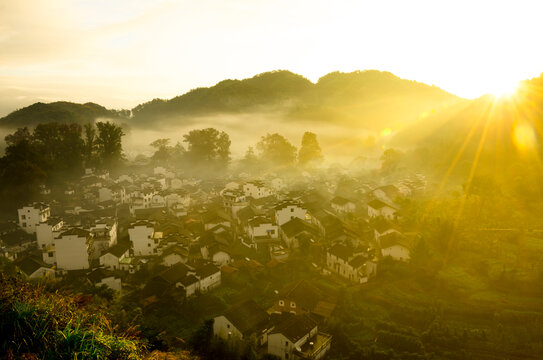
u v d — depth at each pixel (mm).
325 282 67062
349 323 55094
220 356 45750
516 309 56656
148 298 61594
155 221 91625
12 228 93688
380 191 111812
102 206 113125
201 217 100562
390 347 49906
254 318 53438
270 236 83062
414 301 59875
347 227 84562
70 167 144250
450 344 50156
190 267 69875
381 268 68562
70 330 15008
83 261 72312
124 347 15945
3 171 113875
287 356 46938
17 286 18141
